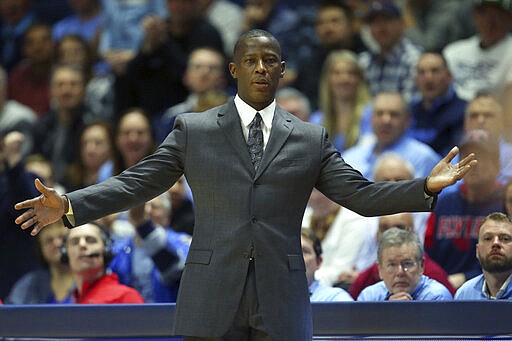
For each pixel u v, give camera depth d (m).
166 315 12.23
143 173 9.70
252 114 9.81
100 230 14.95
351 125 21.64
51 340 12.37
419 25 24.88
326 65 22.78
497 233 12.48
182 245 15.74
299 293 9.50
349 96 21.81
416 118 20.97
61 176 23.62
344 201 9.73
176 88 25.00
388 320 11.77
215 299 9.38
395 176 16.77
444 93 20.80
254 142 9.74
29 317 12.43
